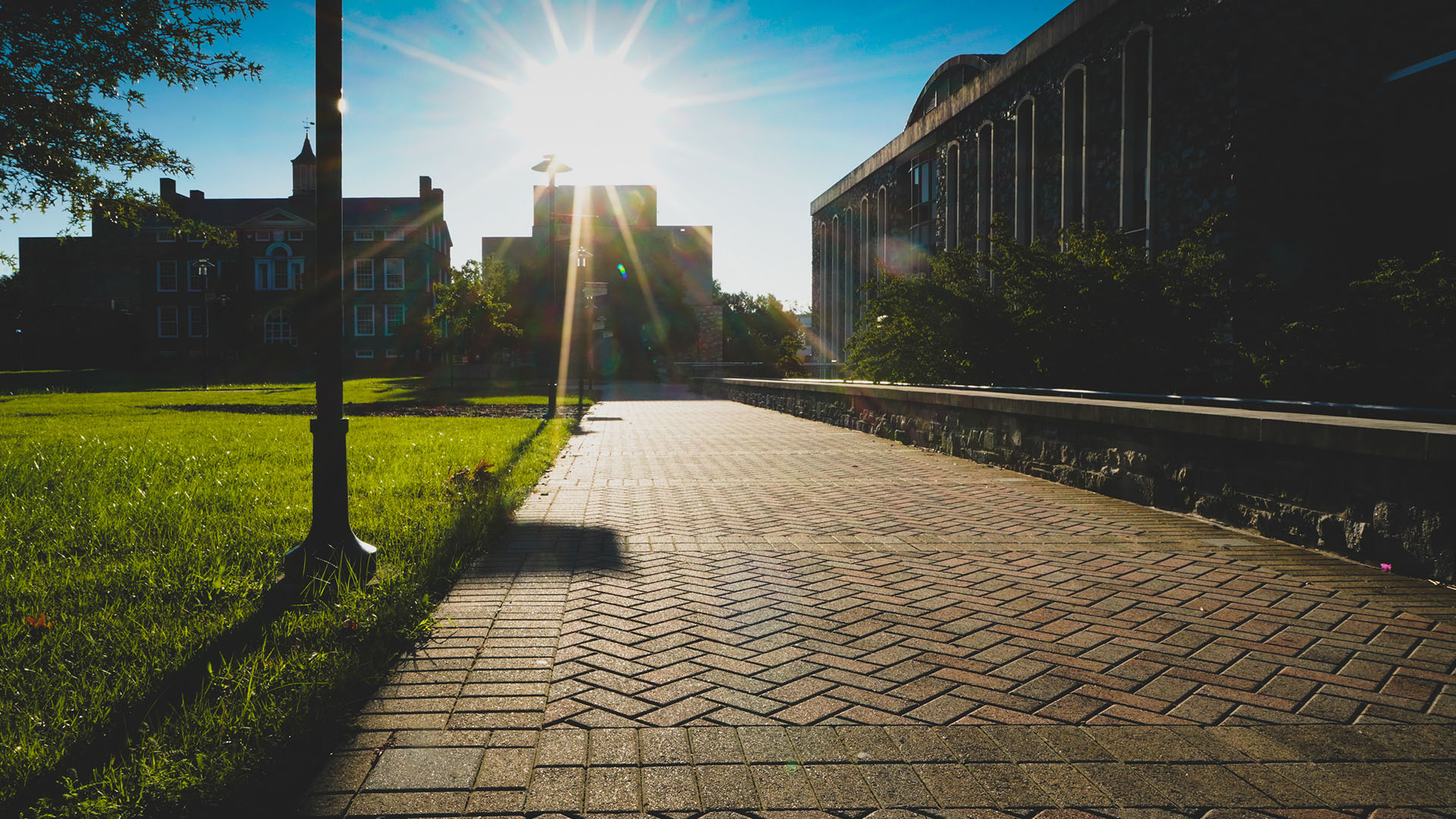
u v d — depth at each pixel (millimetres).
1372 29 15828
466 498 6898
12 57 11094
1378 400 11164
